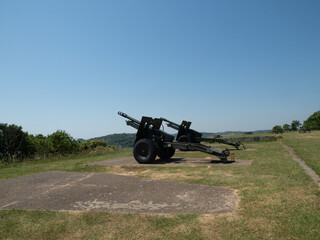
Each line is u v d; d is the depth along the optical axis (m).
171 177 5.42
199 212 3.25
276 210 3.11
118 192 4.43
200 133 13.64
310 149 9.39
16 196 4.43
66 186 5.01
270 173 5.27
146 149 7.89
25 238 2.74
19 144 18.23
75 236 2.75
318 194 3.64
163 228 2.83
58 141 19.94
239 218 2.96
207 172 5.80
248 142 16.62
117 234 2.74
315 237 2.42
